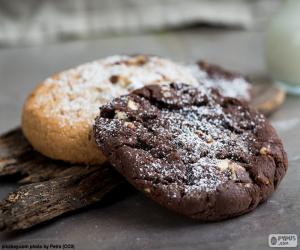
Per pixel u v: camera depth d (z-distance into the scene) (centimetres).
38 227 26
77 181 27
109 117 27
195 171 25
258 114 28
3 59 52
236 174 25
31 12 56
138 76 31
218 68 38
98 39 57
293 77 39
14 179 30
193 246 24
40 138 30
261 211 26
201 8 58
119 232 25
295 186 28
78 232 25
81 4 57
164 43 54
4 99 42
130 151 25
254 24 58
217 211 25
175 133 27
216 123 28
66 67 49
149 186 25
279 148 27
